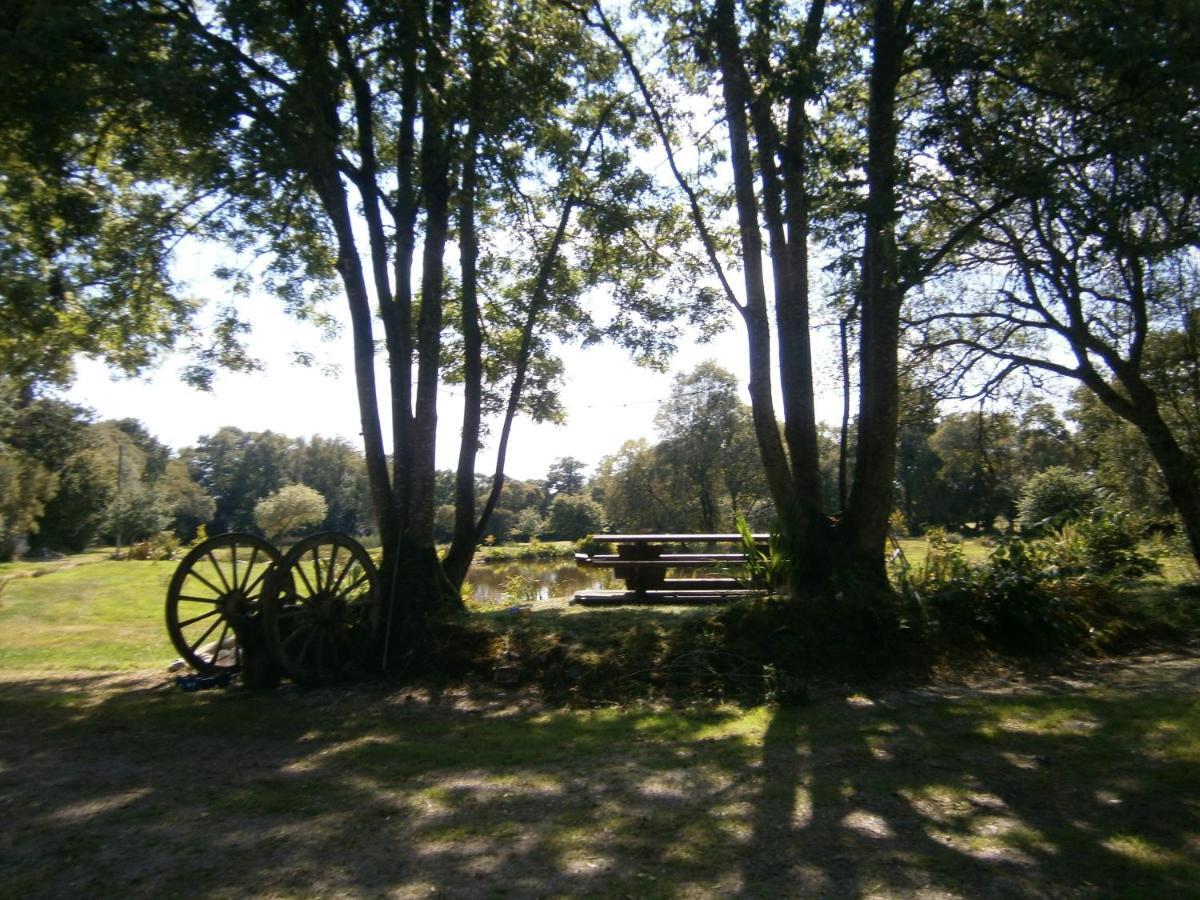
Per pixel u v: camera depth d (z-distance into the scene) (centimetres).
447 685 942
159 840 505
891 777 588
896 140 1017
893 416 1043
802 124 1095
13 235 1138
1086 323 1394
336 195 1126
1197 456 1569
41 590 1927
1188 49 761
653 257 1420
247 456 8162
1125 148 824
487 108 1098
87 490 5569
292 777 630
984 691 851
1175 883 411
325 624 973
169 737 759
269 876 449
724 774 608
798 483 1082
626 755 671
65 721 823
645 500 3822
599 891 421
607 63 1307
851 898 407
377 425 1140
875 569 1034
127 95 940
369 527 7825
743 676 891
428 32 1045
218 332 1244
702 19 1112
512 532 5088
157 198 1184
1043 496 2109
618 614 1090
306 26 976
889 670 920
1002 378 1409
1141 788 544
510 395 1452
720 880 430
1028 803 528
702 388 3731
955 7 1006
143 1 1003
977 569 1094
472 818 530
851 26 1151
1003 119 958
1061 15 919
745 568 1226
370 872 451
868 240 1004
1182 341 1565
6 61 889
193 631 1467
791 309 1102
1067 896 403
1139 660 980
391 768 650
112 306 1183
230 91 941
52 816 551
